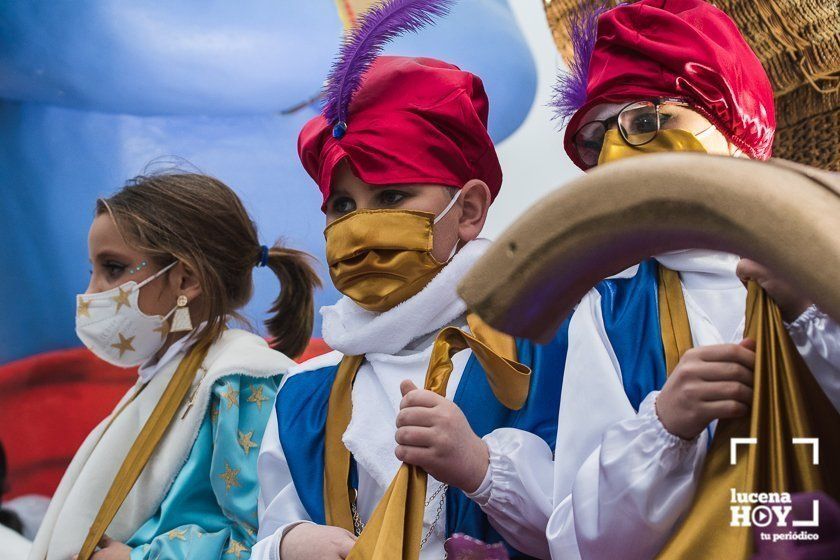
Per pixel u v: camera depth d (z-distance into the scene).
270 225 3.70
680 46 1.62
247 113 3.78
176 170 2.66
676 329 1.50
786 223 0.54
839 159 1.80
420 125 1.82
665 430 1.15
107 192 3.88
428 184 1.81
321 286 2.67
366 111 1.83
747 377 1.06
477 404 1.69
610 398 1.46
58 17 3.76
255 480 2.16
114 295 2.36
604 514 1.18
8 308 3.89
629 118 1.60
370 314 1.84
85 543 2.12
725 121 1.61
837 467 0.85
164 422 2.25
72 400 3.87
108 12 3.72
